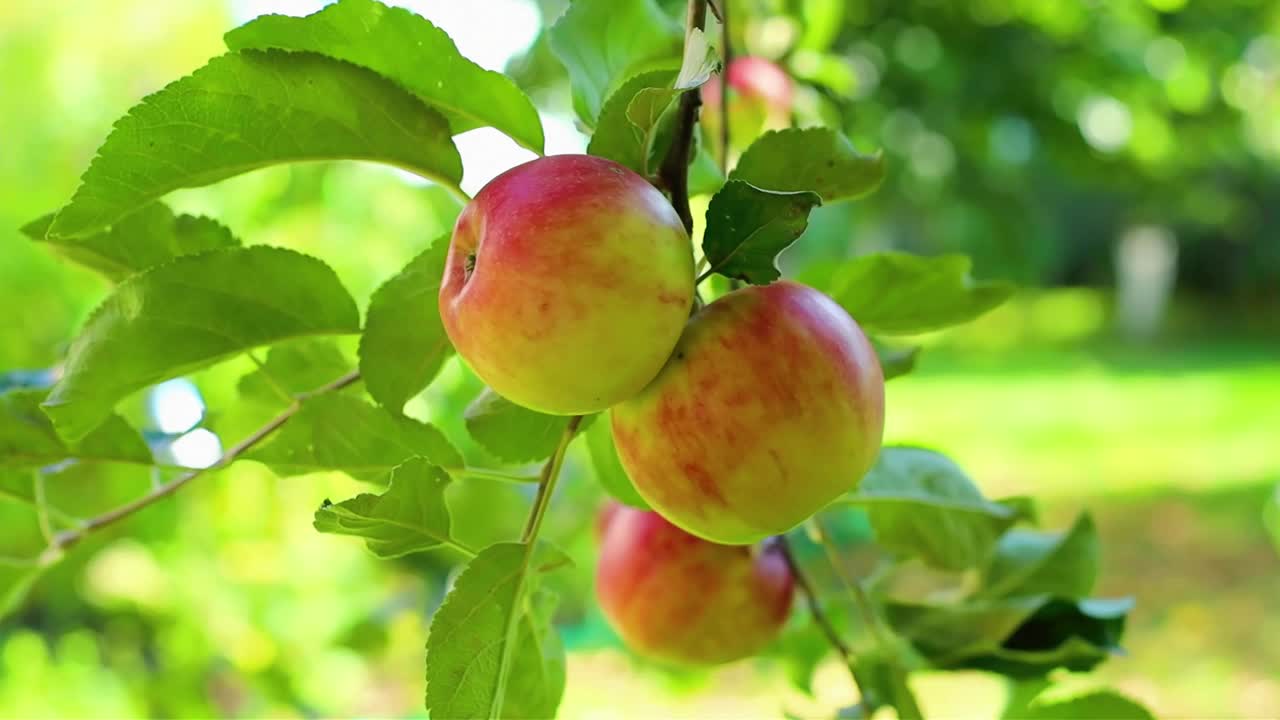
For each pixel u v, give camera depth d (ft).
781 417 2.04
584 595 5.80
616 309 1.97
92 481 5.18
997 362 22.80
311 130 2.12
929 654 2.52
